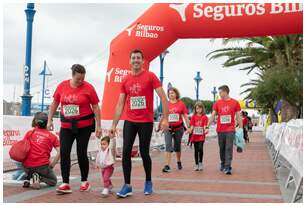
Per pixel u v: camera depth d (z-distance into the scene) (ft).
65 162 20.84
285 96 78.54
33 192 21.17
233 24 41.19
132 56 20.26
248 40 78.23
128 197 19.84
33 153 22.33
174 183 24.81
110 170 20.39
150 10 42.57
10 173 28.81
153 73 20.40
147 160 20.53
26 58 42.86
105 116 42.14
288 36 75.15
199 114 32.81
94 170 31.58
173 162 39.96
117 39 43.01
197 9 41.50
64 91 21.03
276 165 33.32
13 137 28.50
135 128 20.26
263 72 88.58
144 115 20.13
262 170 32.81
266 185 24.38
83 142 21.16
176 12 41.75
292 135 23.79
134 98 20.12
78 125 20.84
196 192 21.45
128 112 20.35
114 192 21.29
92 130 21.42
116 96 42.01
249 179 27.09
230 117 30.30
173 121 32.19
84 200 19.06
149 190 20.70
